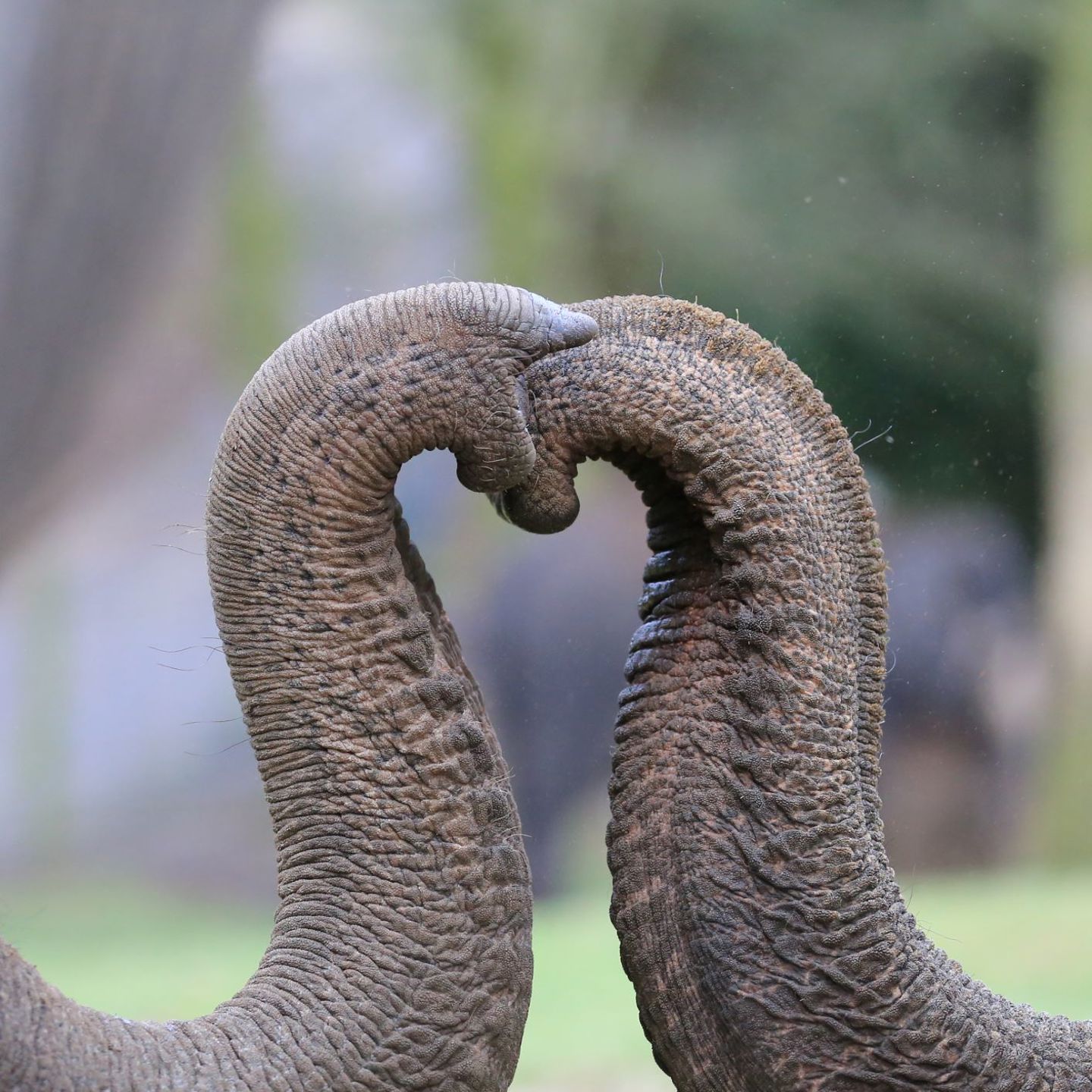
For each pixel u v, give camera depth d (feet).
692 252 97.76
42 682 97.86
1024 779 77.00
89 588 99.09
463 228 106.01
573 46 109.29
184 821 95.50
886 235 78.43
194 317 93.71
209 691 101.09
